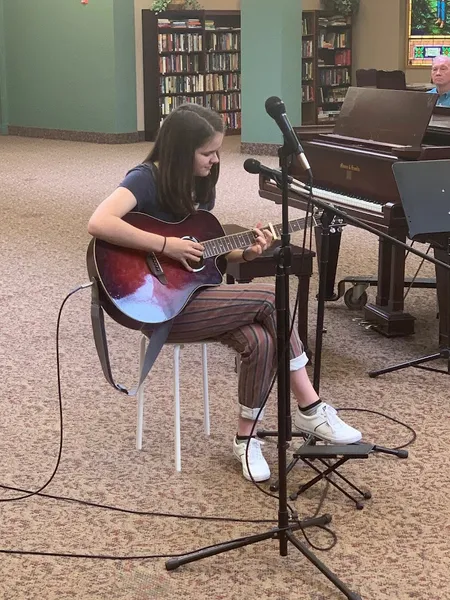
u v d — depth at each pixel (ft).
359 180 14.53
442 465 10.28
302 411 10.18
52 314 16.24
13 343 14.62
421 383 12.87
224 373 13.29
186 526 9.02
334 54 48.19
